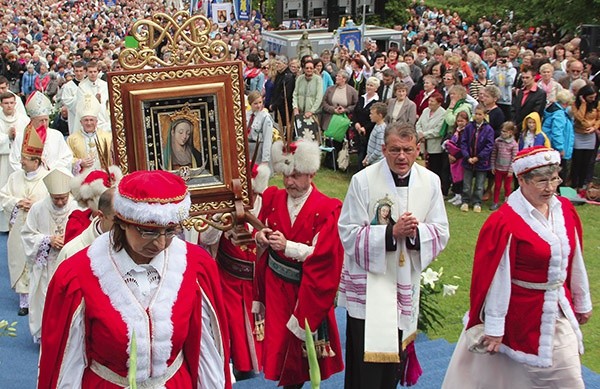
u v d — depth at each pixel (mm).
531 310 4711
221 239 5664
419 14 34000
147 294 3426
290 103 13648
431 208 4793
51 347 3385
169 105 4664
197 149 4750
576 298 4938
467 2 30312
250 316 5816
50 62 20875
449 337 7406
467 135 11062
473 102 11602
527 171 4609
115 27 38594
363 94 13609
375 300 4707
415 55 16766
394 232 4590
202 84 4688
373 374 4812
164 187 3275
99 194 4770
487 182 12008
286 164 5227
